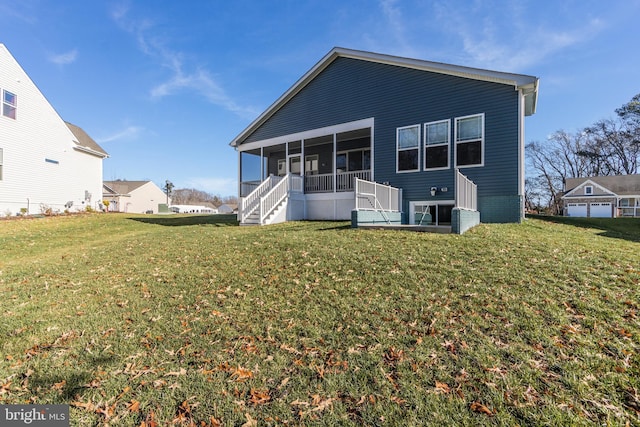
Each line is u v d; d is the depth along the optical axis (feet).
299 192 42.14
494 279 13.43
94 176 71.26
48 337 10.69
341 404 7.30
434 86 33.27
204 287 14.60
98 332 10.97
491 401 7.15
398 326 10.38
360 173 39.40
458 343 9.30
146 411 7.31
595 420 6.57
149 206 151.53
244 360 9.07
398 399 7.36
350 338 9.87
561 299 11.56
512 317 10.48
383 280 13.93
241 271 16.29
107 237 32.94
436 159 33.06
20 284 16.26
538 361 8.37
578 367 8.07
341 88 40.01
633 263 15.07
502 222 29.55
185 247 22.71
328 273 15.16
